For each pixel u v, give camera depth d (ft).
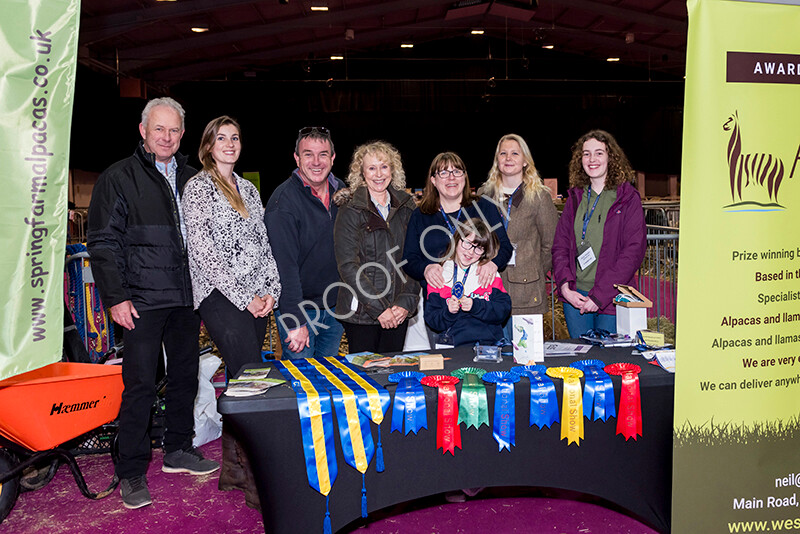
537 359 7.72
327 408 6.62
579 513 8.52
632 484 7.41
